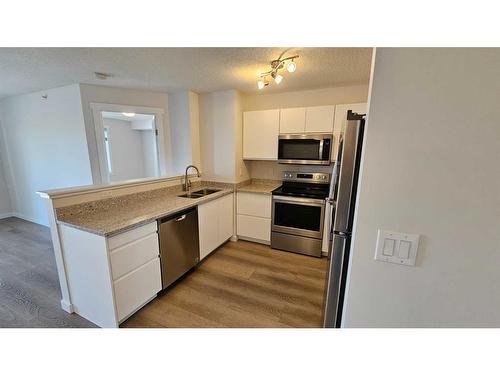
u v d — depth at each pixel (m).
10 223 4.16
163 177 2.87
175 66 2.20
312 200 2.84
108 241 1.57
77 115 3.01
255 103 3.53
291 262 2.82
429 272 0.75
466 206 0.68
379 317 0.84
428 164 0.69
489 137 0.63
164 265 2.11
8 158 4.25
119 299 1.69
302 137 2.96
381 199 0.75
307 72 2.41
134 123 6.75
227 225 3.24
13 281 2.38
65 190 1.87
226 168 3.37
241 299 2.13
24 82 2.81
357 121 1.07
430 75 0.65
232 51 1.86
